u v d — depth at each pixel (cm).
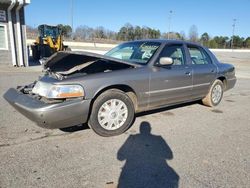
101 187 298
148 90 480
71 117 397
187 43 590
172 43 548
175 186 304
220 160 370
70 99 398
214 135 468
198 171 338
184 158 373
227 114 608
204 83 612
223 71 667
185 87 556
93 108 423
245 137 463
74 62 516
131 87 455
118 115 448
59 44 2214
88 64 450
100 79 419
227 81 693
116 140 429
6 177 310
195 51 609
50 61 516
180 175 328
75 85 398
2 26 1471
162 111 606
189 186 305
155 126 502
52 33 2331
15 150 380
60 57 507
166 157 374
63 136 438
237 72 1738
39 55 2108
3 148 386
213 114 603
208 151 399
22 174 318
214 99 660
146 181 312
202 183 312
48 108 378
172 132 475
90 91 408
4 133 443
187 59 573
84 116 411
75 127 477
